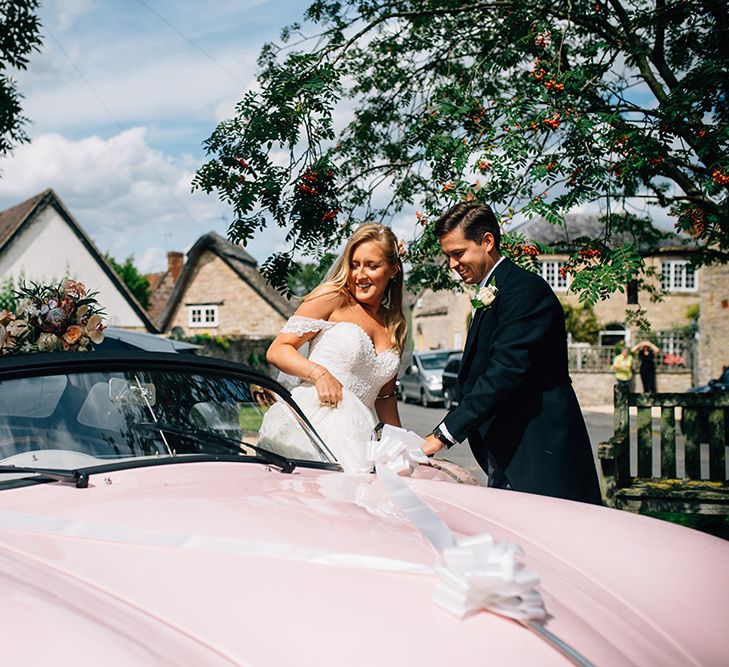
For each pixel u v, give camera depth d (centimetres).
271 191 516
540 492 335
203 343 3441
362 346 365
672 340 3030
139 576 167
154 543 181
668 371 2789
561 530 227
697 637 181
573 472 338
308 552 175
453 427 330
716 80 481
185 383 278
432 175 552
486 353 351
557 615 166
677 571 204
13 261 2927
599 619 176
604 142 496
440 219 368
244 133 521
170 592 160
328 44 609
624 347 2247
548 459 337
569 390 350
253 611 153
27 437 234
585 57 564
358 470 295
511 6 579
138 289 5062
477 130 546
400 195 638
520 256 505
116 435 249
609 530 226
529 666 144
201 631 148
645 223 629
